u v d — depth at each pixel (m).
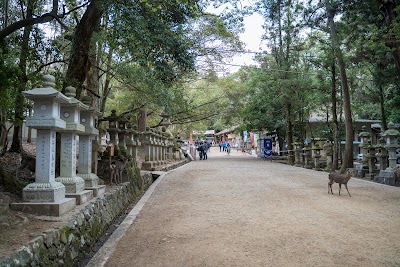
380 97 20.95
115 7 7.54
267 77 25.27
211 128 77.19
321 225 6.62
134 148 14.93
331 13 14.25
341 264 4.64
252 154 41.59
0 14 10.77
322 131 28.53
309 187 11.84
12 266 3.71
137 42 8.25
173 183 13.41
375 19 13.15
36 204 5.74
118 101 24.16
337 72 21.75
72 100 6.90
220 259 4.91
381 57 15.14
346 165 17.44
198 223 6.95
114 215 8.57
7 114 9.46
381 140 15.05
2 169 7.15
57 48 9.98
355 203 8.91
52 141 6.18
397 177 12.65
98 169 11.05
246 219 7.17
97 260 5.06
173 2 8.93
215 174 16.33
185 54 9.52
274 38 25.70
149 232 6.48
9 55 8.46
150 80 14.30
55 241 4.82
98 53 14.20
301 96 25.17
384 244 5.46
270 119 30.69
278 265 4.65
